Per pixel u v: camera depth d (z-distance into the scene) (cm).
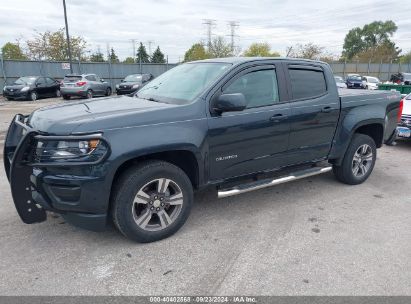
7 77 2512
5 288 288
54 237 371
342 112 499
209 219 420
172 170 359
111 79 3120
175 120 355
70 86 2155
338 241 372
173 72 474
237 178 418
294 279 306
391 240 376
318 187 535
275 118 423
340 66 4606
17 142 383
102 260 331
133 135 329
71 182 315
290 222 416
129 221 342
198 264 327
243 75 408
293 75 453
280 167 454
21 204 341
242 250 352
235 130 393
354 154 527
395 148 833
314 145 477
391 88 1439
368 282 303
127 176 337
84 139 310
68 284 295
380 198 496
